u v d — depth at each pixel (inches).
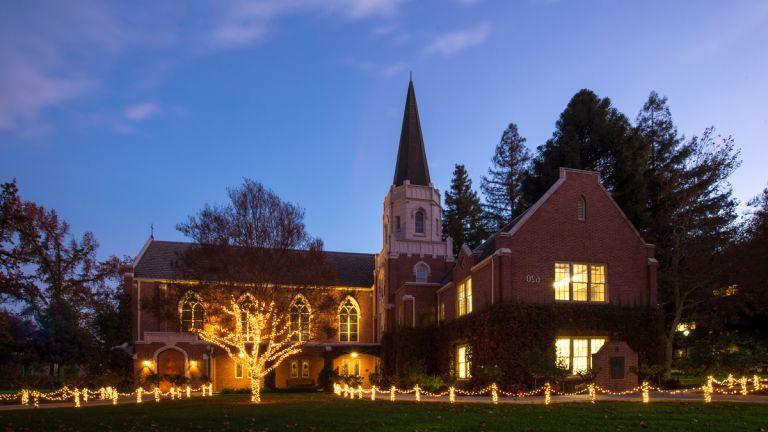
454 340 1721.2
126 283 2146.9
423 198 2362.2
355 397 1456.7
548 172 2293.3
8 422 962.7
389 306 2193.7
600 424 791.1
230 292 1486.2
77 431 839.7
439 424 825.5
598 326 1497.3
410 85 2571.4
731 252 1728.6
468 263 1701.5
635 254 1581.0
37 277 1144.2
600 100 2406.5
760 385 1332.4
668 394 1262.3
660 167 2230.6
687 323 1977.1
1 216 1080.8
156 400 1491.1
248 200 1501.0
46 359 2106.3
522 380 1425.9
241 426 851.4
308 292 1526.8
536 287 1504.7
